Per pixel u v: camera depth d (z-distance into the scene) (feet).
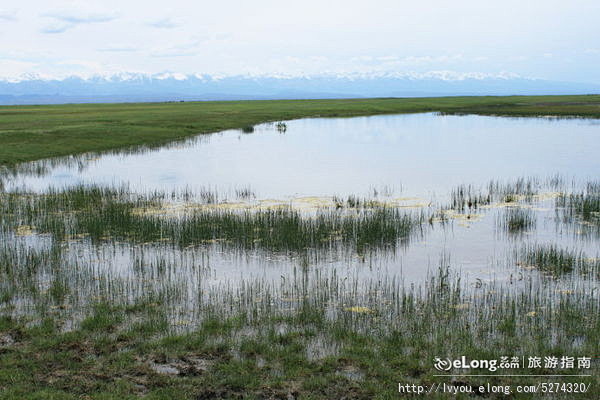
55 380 37.01
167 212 89.86
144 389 36.04
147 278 58.39
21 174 129.49
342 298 51.96
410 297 50.90
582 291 53.98
